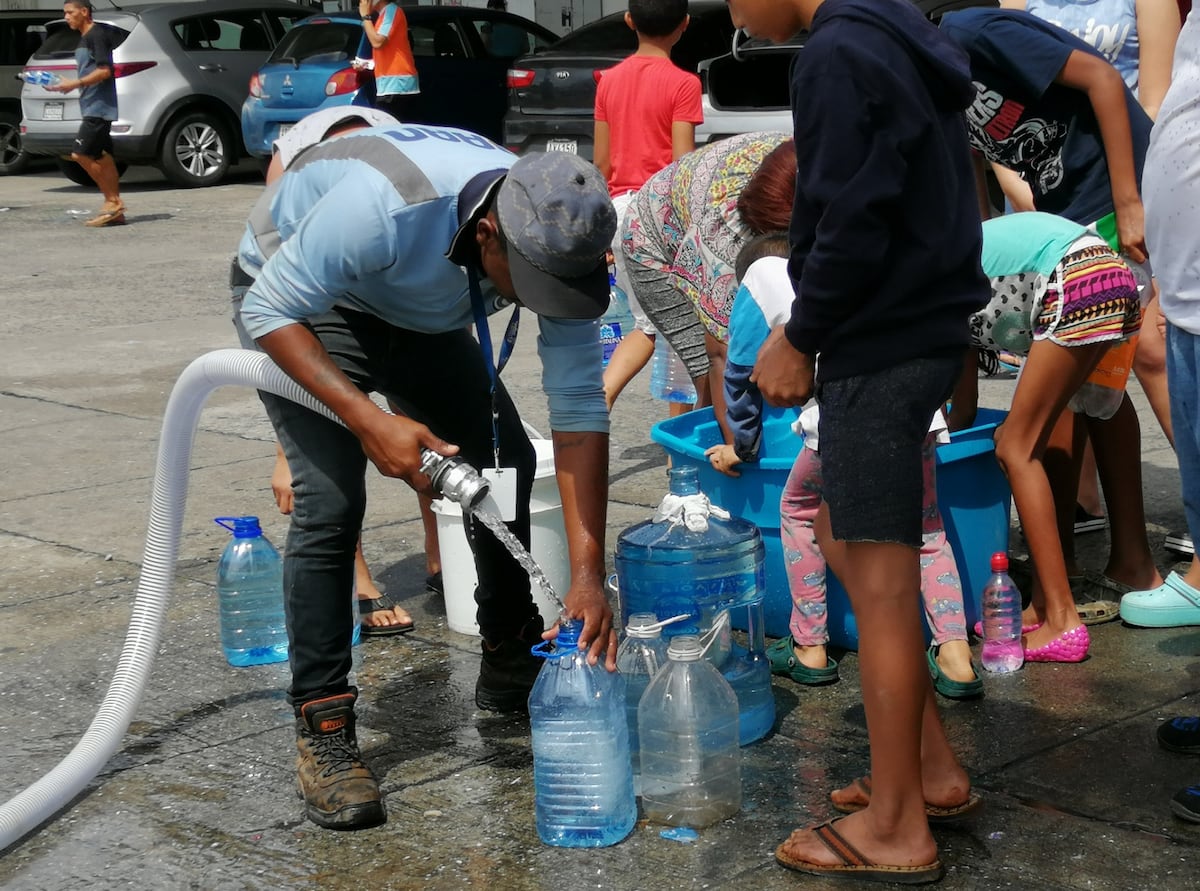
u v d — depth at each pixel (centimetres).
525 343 860
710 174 436
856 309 264
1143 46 451
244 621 414
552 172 278
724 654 346
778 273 354
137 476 611
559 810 301
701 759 306
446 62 1477
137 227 1381
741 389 362
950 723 354
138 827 322
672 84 622
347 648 326
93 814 329
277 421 316
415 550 510
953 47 259
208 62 1628
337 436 314
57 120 1638
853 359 266
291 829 317
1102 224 410
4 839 313
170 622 449
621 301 586
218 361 323
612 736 300
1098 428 424
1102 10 454
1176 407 320
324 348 307
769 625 400
